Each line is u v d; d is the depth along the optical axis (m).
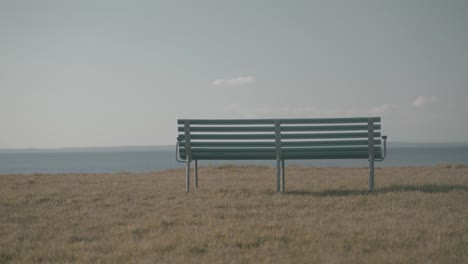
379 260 4.52
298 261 4.57
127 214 7.29
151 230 6.06
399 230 5.72
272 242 5.25
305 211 7.16
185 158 9.49
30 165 109.75
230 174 16.44
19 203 8.56
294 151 9.16
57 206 8.27
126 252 5.04
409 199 8.08
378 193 8.88
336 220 6.47
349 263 4.46
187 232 5.76
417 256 4.67
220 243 5.25
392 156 125.81
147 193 9.76
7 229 6.32
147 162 116.25
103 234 6.02
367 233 5.59
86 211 7.62
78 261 4.78
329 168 19.67
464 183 10.88
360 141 9.05
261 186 11.10
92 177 15.50
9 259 5.00
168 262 4.61
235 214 7.00
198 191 9.79
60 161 151.62
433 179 12.56
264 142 9.18
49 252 5.16
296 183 11.90
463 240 5.22
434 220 6.32
